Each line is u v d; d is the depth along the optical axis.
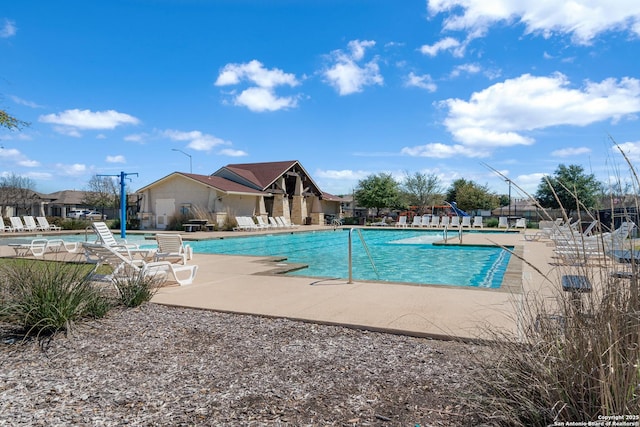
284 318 4.69
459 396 2.48
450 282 9.08
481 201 41.97
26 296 4.28
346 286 6.54
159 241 9.34
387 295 5.79
